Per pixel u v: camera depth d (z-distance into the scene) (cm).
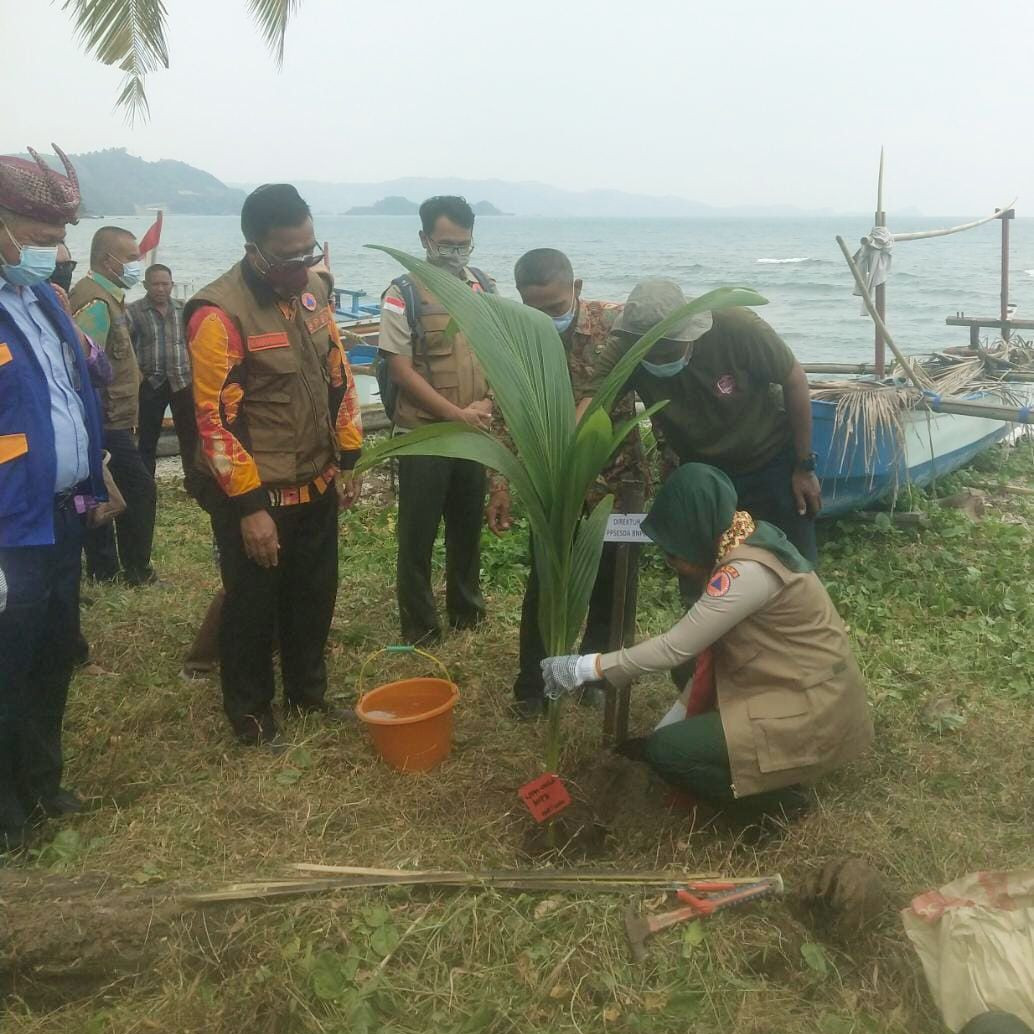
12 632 307
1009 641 495
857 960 277
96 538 594
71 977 271
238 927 278
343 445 395
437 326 456
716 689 331
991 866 310
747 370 393
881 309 760
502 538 637
